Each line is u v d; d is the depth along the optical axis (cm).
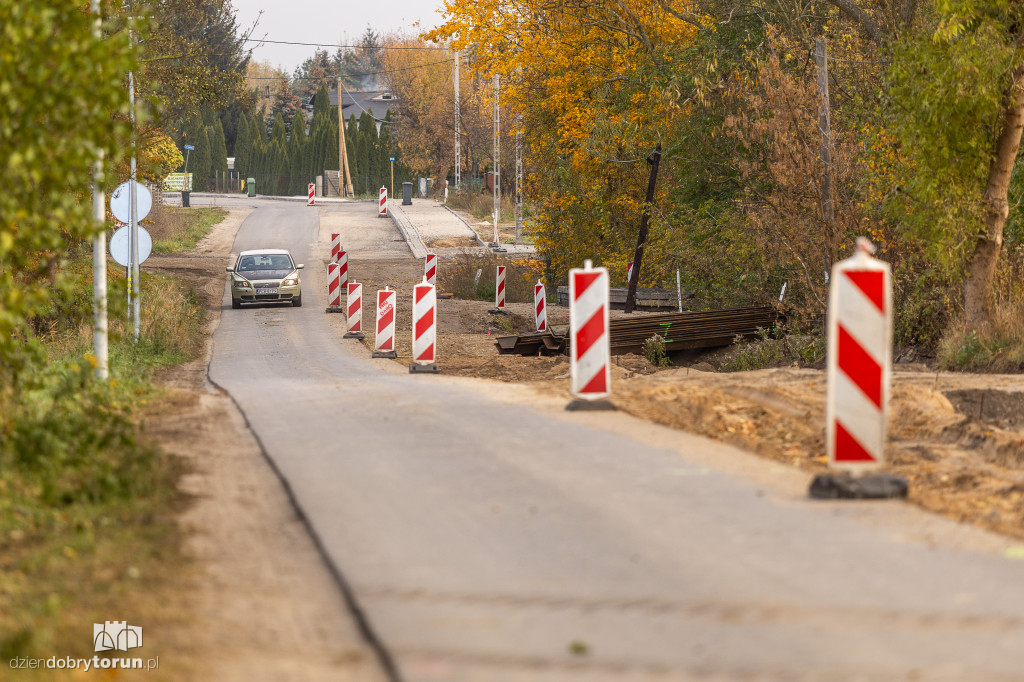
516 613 1862
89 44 2706
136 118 2847
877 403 2695
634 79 12275
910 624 1789
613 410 4134
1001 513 2650
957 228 6272
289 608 1939
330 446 3534
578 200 14088
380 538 2370
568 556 2212
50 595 1945
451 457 3288
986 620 1806
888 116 7256
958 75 6138
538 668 1606
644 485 2861
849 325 2675
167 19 10781
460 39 13125
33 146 2655
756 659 1631
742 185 10725
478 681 1558
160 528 2458
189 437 3794
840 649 1673
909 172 6950
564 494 2762
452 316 10881
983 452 3541
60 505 2670
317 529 2448
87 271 7706
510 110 15538
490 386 5112
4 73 2602
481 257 16062
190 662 1659
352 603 1925
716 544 2292
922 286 7081
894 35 8106
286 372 6550
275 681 1589
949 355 5928
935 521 2498
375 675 1620
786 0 10919
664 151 11725
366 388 5222
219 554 2278
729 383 4794
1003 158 6356
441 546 2298
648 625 1795
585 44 13362
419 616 1850
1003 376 5228
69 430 3225
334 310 11212
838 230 7594
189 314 10012
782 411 3978
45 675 1594
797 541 2314
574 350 4159
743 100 9806
